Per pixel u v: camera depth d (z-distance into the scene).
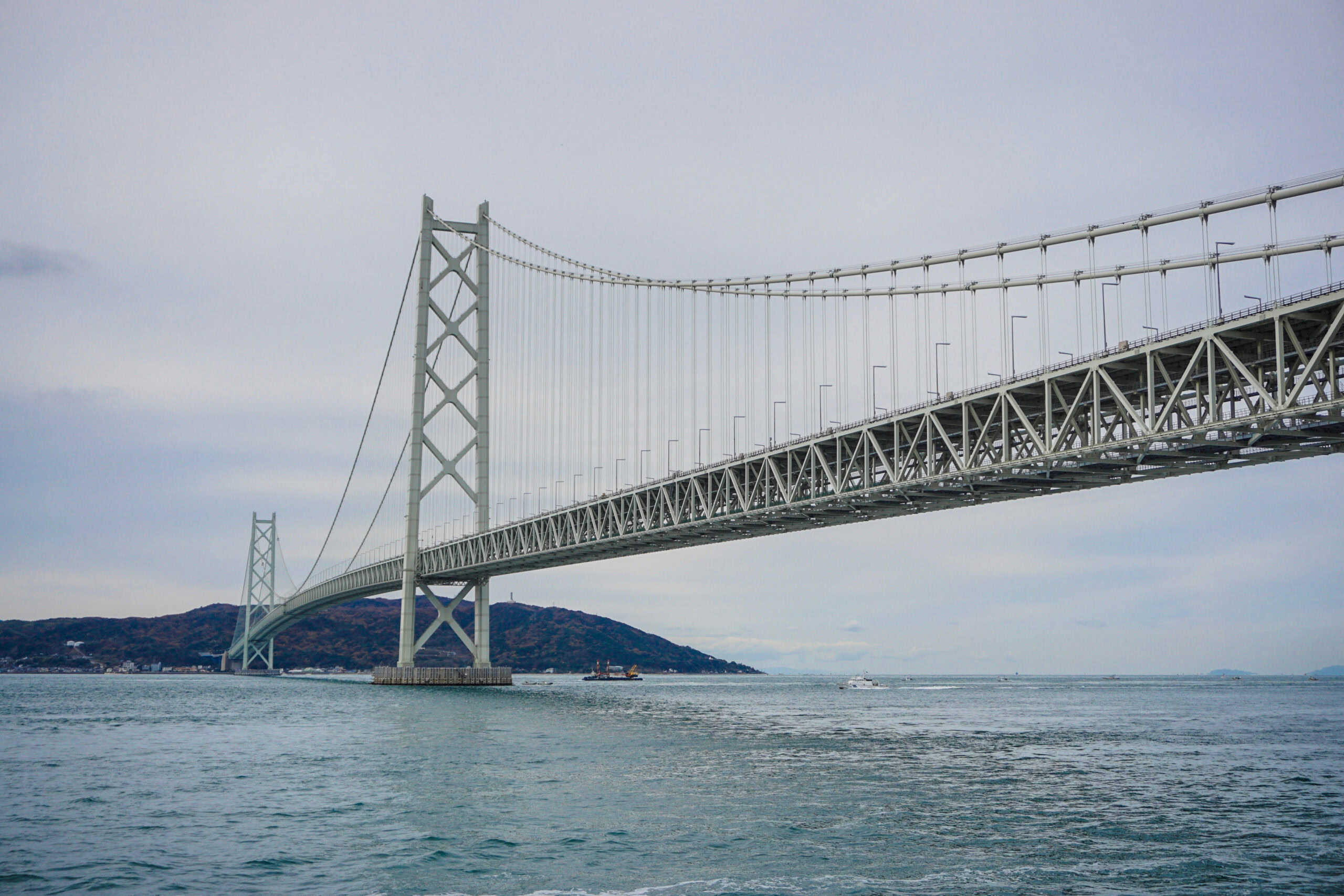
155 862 25.11
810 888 22.52
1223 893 22.20
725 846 26.27
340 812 31.12
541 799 33.00
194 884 23.19
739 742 52.69
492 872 23.92
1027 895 22.02
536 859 25.03
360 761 43.75
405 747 49.19
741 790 35.00
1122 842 26.77
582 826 28.72
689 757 45.03
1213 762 44.97
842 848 25.97
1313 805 32.75
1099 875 23.55
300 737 55.34
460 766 41.56
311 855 25.70
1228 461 38.78
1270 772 41.41
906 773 40.00
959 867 24.19
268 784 37.16
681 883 22.91
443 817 30.12
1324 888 22.66
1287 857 25.23
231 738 55.56
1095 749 51.31
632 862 24.70
